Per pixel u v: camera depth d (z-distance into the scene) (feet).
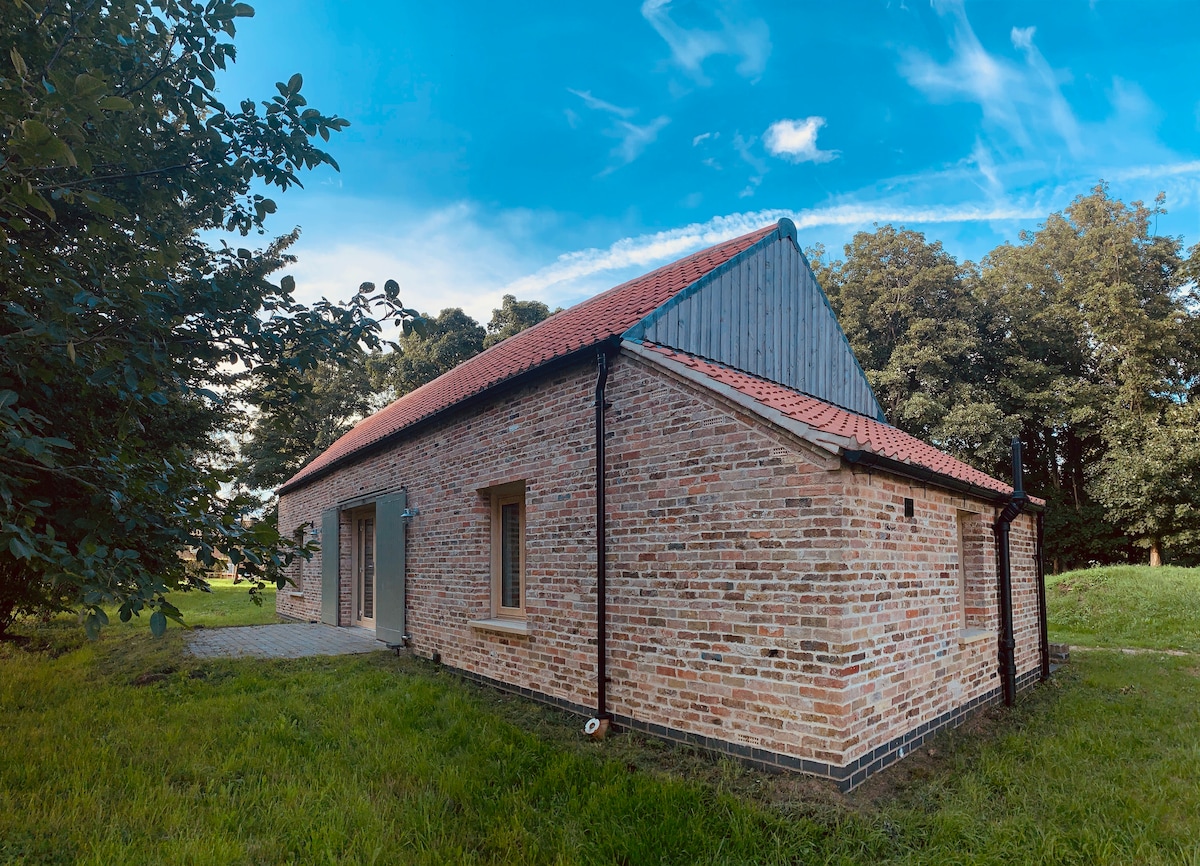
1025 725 21.61
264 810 14.47
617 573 20.84
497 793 15.40
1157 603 47.11
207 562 13.51
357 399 102.94
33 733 19.56
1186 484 67.62
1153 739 19.89
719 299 25.02
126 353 12.50
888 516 17.93
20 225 10.30
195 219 17.71
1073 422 78.13
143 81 14.60
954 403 74.64
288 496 62.54
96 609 10.59
